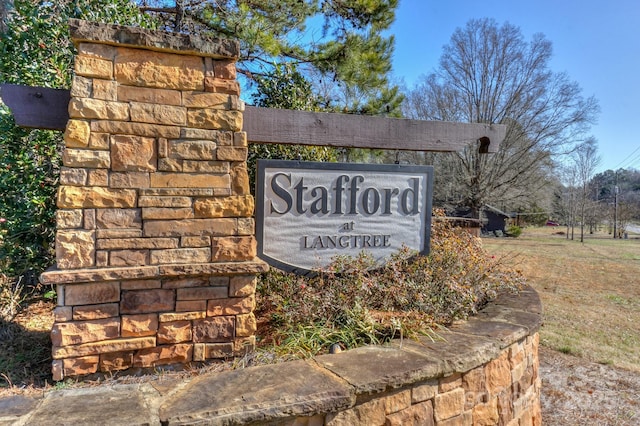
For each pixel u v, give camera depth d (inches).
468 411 76.4
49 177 122.4
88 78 70.7
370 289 97.7
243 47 228.7
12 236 116.2
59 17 127.4
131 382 70.7
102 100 71.3
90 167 71.3
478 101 867.4
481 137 120.6
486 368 80.0
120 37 71.6
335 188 104.7
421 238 112.5
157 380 70.0
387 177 109.3
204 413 52.4
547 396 142.2
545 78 826.2
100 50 71.1
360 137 108.0
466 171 816.3
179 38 74.8
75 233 70.6
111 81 71.8
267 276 107.5
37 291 131.4
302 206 102.2
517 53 834.2
